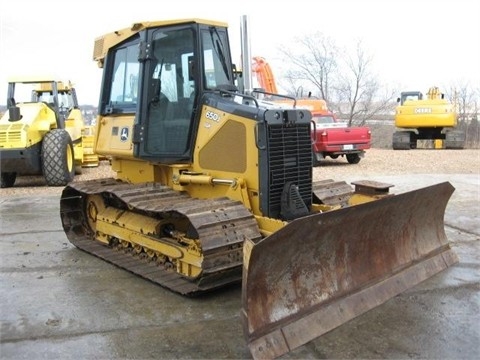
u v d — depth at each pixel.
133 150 5.77
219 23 5.61
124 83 6.10
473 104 36.75
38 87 13.10
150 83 5.59
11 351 3.84
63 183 12.00
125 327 4.25
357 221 4.44
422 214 5.37
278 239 3.77
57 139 11.84
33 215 8.75
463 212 8.42
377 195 5.21
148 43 5.53
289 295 4.03
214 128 5.31
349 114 35.00
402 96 22.75
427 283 5.17
